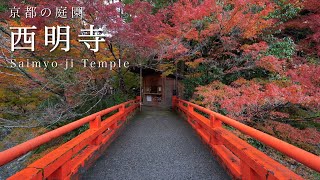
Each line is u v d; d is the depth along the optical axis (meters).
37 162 2.23
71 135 8.50
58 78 7.83
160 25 8.70
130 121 8.73
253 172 2.46
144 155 4.24
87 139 3.41
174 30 8.71
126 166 3.65
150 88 16.08
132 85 15.16
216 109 7.12
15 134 7.25
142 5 8.04
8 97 8.06
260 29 7.40
